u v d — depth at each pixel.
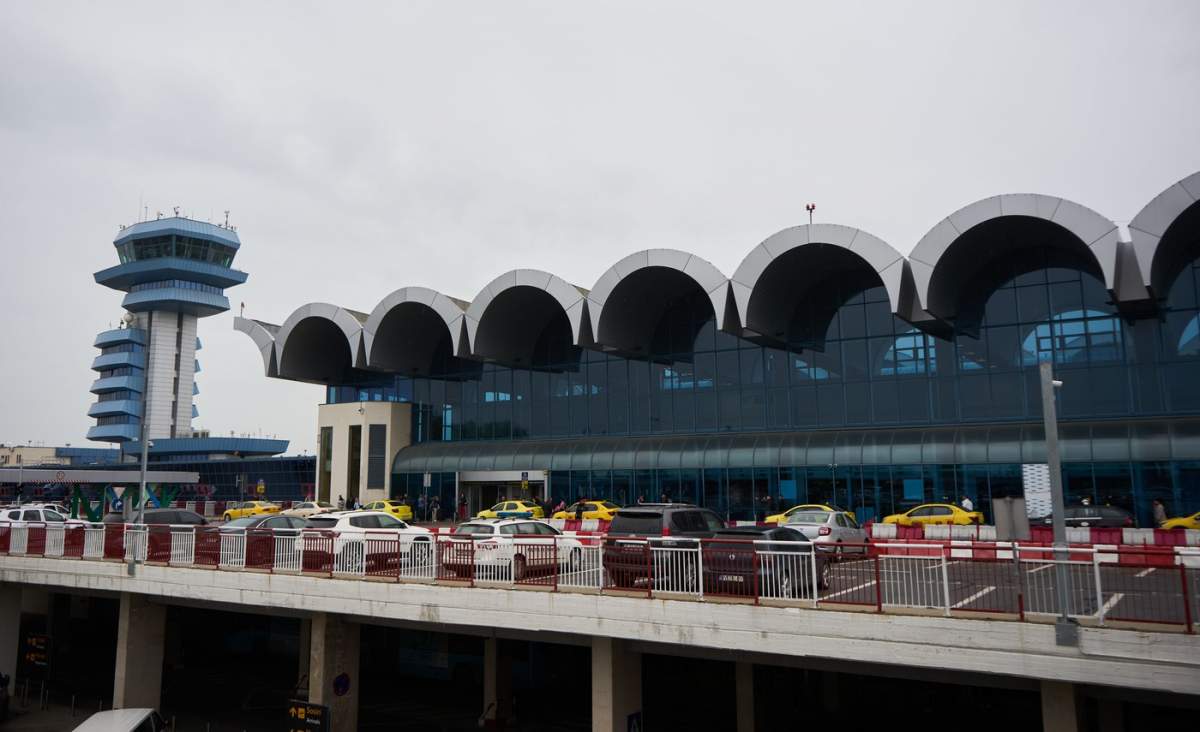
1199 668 11.50
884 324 39.53
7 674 28.70
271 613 22.66
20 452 138.75
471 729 25.50
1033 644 12.58
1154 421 33.12
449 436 50.41
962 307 38.09
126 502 31.41
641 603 15.84
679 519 18.38
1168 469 31.98
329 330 51.19
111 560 24.30
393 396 52.78
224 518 45.50
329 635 20.91
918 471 36.31
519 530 22.47
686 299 44.31
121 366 114.81
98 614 38.72
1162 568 12.30
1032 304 36.88
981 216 32.81
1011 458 34.59
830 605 14.25
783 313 40.59
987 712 26.38
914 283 35.25
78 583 24.72
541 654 29.73
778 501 38.84
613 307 41.03
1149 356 34.50
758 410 41.72
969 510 33.38
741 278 36.91
